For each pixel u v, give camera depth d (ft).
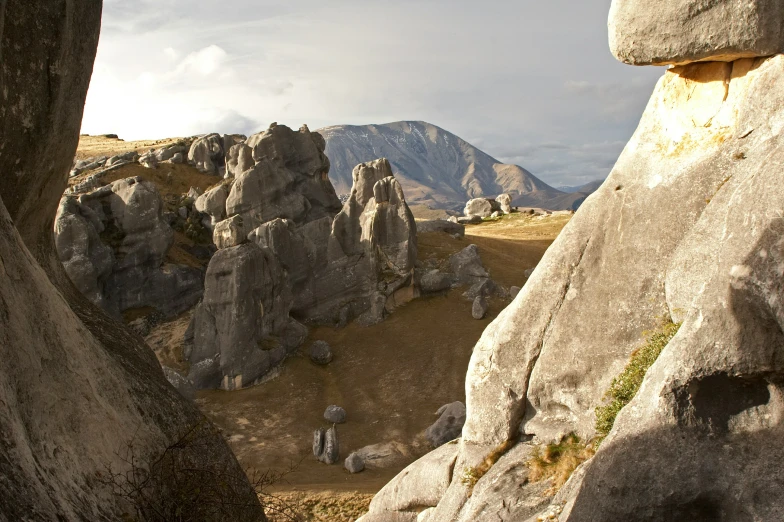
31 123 36.50
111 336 42.55
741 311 29.48
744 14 36.35
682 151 41.65
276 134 243.60
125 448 32.68
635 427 31.99
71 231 189.16
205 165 280.92
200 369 171.63
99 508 28.94
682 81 42.16
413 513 53.47
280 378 173.37
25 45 35.58
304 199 238.27
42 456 27.43
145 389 38.50
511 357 47.62
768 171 31.12
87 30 40.27
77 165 297.12
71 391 30.76
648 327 41.45
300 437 148.97
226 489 37.91
